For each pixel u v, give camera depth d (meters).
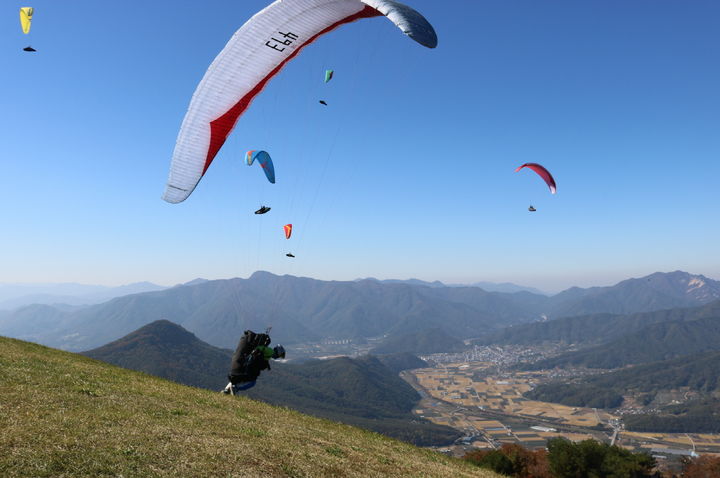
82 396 13.34
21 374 14.45
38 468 7.89
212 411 15.62
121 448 9.48
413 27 12.62
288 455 12.15
